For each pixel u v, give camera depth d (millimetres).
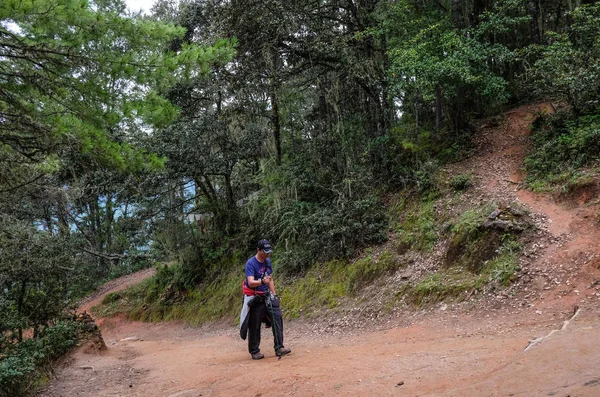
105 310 21250
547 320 6066
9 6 4914
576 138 10258
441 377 4164
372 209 13180
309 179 15492
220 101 19250
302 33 15719
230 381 5273
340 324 9992
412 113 17000
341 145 15422
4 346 8211
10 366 6406
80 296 24625
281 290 13336
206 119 17188
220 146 17891
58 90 6246
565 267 7246
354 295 11062
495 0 15094
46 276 10312
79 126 6016
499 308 7156
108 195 23734
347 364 5332
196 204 21984
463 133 13773
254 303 6715
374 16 14961
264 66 16250
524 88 14203
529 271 7594
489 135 13602
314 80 17016
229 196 19406
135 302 20922
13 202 10469
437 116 14758
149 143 15234
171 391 5535
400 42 14023
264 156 18219
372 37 15273
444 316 7773
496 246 8656
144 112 6297
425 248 10578
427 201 12156
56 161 8617
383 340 7418
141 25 5945
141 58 6113
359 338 8242
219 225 19500
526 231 8547
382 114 15375
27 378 6695
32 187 9680
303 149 17016
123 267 27516
